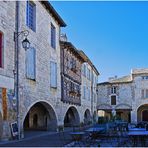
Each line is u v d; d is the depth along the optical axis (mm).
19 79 19016
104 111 59531
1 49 17156
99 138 18219
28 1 21312
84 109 41250
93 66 48344
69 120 37188
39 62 22719
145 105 56156
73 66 34156
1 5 17141
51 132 25828
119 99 57281
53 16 26656
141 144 15461
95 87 52938
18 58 18875
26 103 19969
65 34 32906
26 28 20500
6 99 17250
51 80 25703
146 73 55031
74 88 34875
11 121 17797
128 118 57531
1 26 17078
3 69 17078
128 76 60156
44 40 24062
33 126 30250
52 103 25766
